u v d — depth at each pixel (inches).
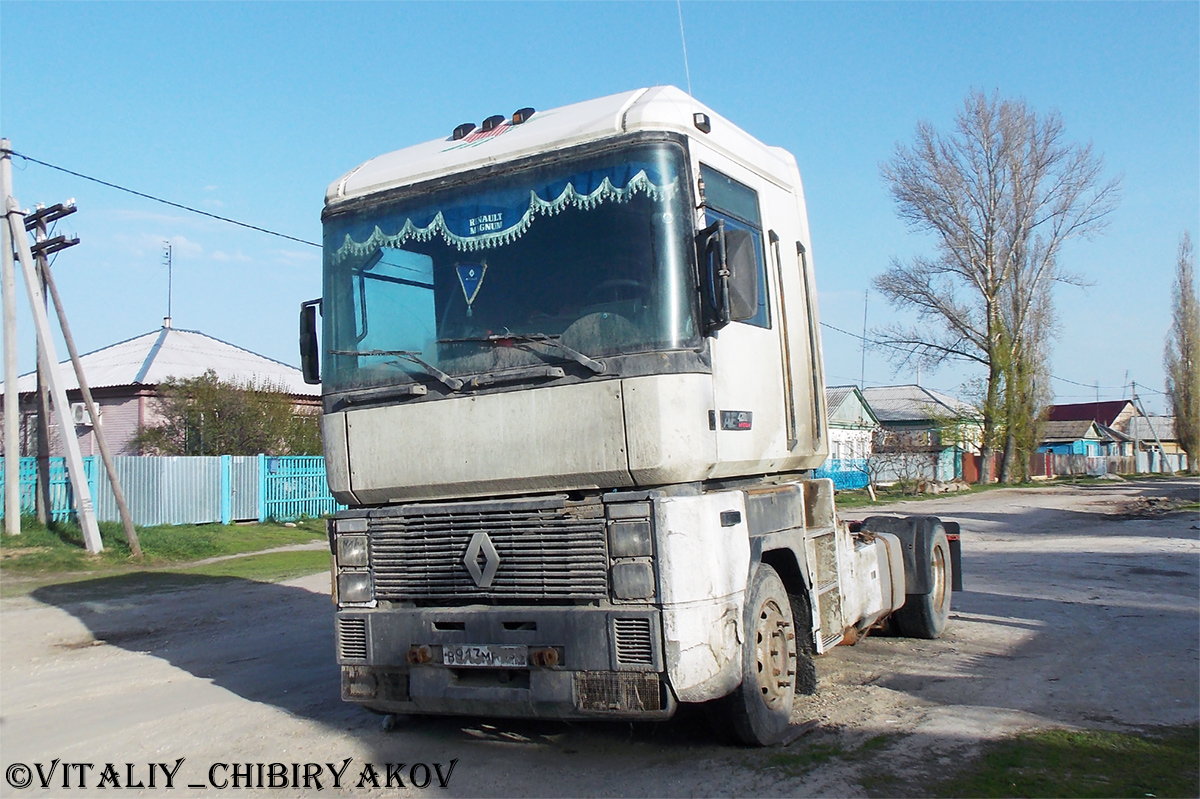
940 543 381.7
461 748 245.8
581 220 221.0
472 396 227.5
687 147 222.4
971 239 1897.1
